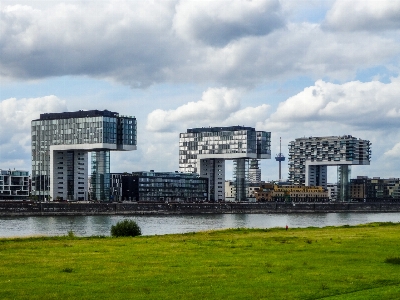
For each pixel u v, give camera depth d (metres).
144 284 52.06
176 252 75.62
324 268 61.56
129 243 89.00
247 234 112.38
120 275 56.59
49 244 87.06
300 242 89.62
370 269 60.81
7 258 68.69
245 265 63.56
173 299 46.22
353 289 50.22
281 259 68.69
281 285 51.75
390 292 48.47
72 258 68.94
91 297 46.78
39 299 46.06
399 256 70.94
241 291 49.19
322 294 48.12
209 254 73.56
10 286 50.91
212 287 50.81
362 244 85.69
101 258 69.12
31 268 60.84
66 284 51.91
